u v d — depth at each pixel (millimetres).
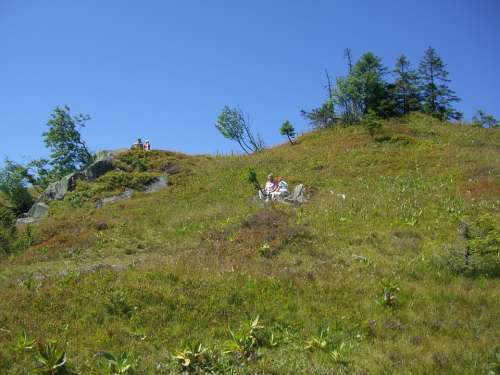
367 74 49250
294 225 19312
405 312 10906
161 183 32594
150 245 20734
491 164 28391
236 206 25016
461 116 55688
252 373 7977
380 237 17781
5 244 22109
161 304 10898
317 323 10352
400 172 29156
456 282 12906
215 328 9977
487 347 9016
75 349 8922
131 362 8336
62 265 18234
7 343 9086
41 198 32688
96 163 34156
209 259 15383
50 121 41406
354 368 8273
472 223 14969
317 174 30641
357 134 41312
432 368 8227
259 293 11805
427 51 56094
